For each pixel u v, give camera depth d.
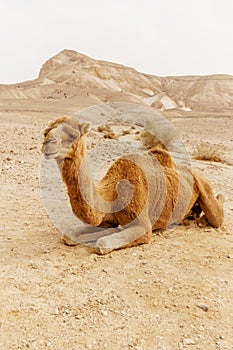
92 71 195.12
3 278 5.17
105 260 5.81
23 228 7.18
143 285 5.11
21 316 4.38
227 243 6.62
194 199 7.13
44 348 3.90
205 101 180.25
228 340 4.14
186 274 5.44
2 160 13.49
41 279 5.20
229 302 4.83
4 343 3.95
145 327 4.28
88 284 5.11
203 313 4.57
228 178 12.75
